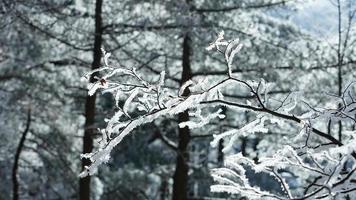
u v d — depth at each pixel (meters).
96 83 3.59
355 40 12.39
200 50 14.99
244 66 15.16
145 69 15.26
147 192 23.75
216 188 3.35
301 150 3.93
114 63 15.12
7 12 13.22
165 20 14.62
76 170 18.02
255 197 3.28
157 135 17.23
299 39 15.02
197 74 15.52
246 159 3.49
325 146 4.00
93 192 19.02
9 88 16.39
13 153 17.75
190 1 15.15
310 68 14.84
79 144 18.14
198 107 3.80
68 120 17.45
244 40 15.01
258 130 3.91
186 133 15.95
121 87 3.62
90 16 15.13
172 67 16.53
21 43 15.02
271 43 15.24
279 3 15.27
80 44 15.29
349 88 3.89
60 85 16.58
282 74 15.30
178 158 16.14
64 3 14.27
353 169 2.85
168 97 3.69
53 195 18.94
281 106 3.93
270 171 3.41
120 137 3.53
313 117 3.91
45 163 18.19
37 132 17.80
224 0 15.02
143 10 15.00
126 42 14.88
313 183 3.72
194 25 14.12
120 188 21.00
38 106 16.44
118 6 15.27
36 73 16.33
